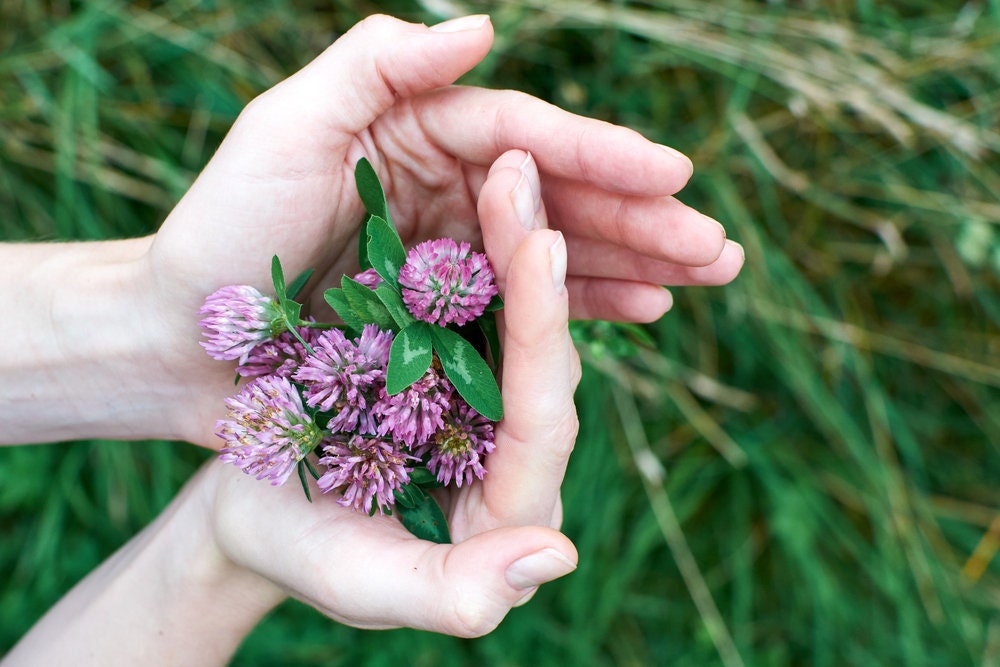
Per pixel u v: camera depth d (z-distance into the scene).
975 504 0.58
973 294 0.57
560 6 0.53
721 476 0.58
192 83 0.54
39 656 0.45
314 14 0.55
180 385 0.45
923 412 0.58
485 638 0.57
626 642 0.58
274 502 0.40
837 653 0.57
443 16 0.53
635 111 0.56
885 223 0.55
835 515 0.57
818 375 0.57
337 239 0.44
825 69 0.54
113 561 0.46
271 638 0.57
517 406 0.39
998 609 0.57
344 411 0.39
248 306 0.40
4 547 0.58
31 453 0.56
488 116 0.41
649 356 0.56
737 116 0.54
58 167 0.53
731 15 0.54
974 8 0.55
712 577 0.58
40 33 0.54
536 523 0.41
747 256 0.55
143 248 0.46
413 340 0.38
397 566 0.38
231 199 0.41
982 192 0.56
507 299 0.38
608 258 0.44
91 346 0.44
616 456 0.57
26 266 0.45
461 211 0.44
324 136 0.41
